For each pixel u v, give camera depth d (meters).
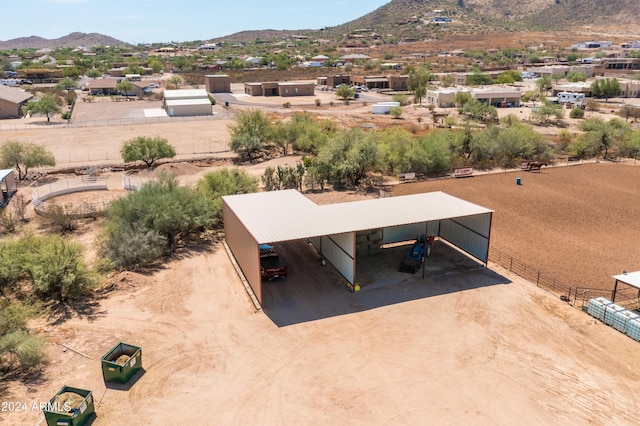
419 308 23.64
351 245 24.97
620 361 19.53
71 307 23.77
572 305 24.16
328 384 18.09
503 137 59.03
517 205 41.47
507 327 22.00
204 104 92.44
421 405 16.98
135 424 16.08
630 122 84.00
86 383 18.03
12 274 24.81
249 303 24.22
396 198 30.55
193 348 20.39
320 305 23.94
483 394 17.55
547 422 16.23
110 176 51.34
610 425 16.11
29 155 49.16
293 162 55.91
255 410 16.78
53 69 170.25
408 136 57.28
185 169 52.97
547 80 133.25
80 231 35.22
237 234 27.78
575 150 62.25
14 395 17.23
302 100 119.19
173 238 32.03
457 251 30.80
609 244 32.84
